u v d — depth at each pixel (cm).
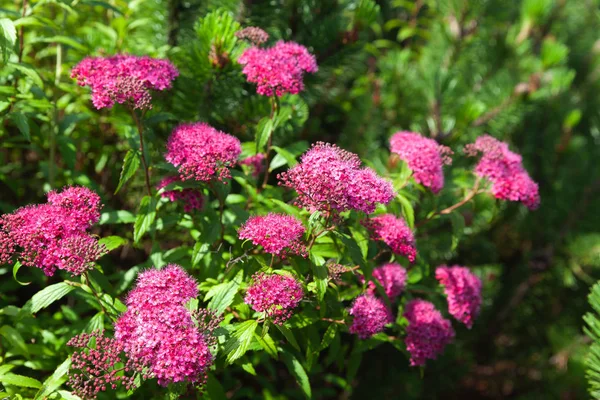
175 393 47
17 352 53
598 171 89
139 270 55
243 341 47
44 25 58
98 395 52
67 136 63
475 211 68
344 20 71
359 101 83
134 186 67
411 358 56
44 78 62
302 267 52
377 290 53
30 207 51
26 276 61
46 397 48
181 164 52
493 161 58
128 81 51
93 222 50
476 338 94
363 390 78
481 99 81
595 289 53
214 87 62
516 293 92
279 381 72
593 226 89
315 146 50
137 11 70
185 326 45
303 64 56
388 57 86
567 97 94
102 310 51
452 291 58
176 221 56
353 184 48
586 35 101
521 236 96
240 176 53
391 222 53
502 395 98
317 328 54
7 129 66
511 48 85
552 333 86
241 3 68
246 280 51
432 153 56
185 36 69
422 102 84
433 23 91
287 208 53
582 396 78
